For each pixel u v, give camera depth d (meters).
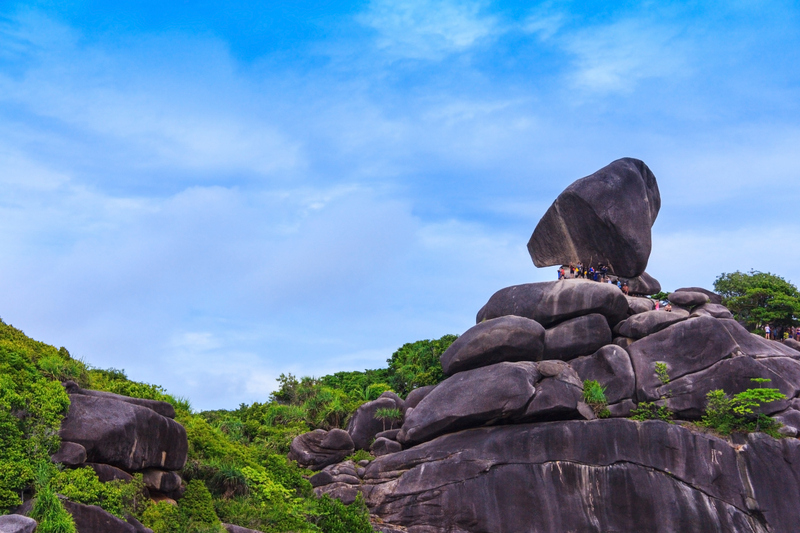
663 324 36.78
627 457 32.34
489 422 35.88
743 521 30.56
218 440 32.09
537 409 34.72
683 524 30.84
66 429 22.45
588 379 36.25
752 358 34.44
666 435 32.22
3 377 22.23
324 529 30.22
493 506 33.19
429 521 33.88
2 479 19.47
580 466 32.84
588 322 37.78
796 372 34.81
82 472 21.41
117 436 23.14
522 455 33.75
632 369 35.69
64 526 18.38
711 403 33.25
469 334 38.91
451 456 34.81
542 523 32.44
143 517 22.48
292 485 32.59
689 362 35.06
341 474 36.62
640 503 31.55
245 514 26.47
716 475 31.31
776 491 30.81
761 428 32.50
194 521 23.83
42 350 27.02
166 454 25.31
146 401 25.75
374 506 35.16
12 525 17.14
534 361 37.81
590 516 32.00
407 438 37.50
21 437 21.27
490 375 36.53
